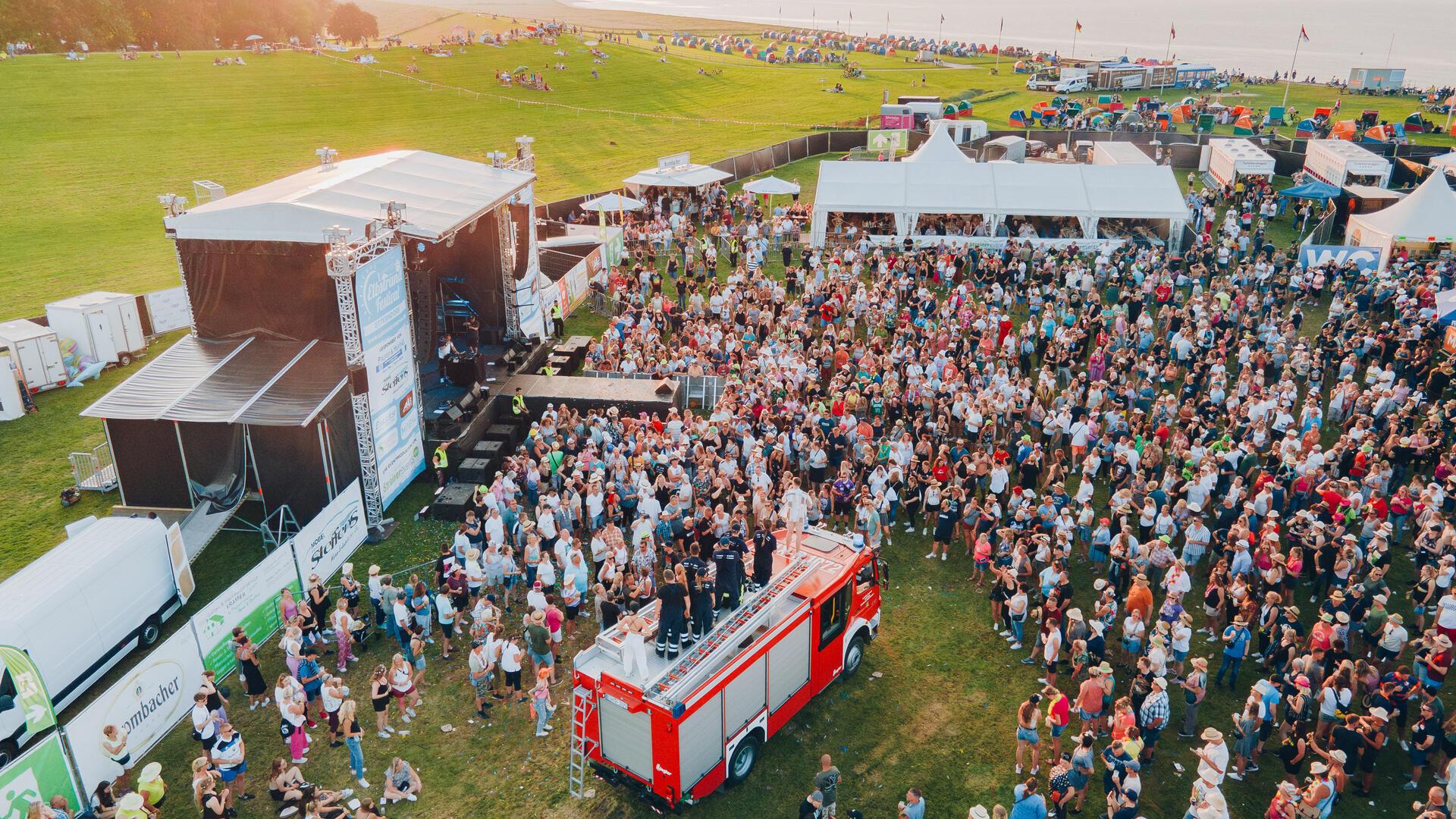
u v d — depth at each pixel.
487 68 104.94
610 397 28.45
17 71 82.12
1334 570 19.33
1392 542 22.25
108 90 80.94
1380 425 26.11
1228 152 55.25
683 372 30.58
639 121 85.88
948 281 41.00
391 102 87.88
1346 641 16.77
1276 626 17.55
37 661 16.38
